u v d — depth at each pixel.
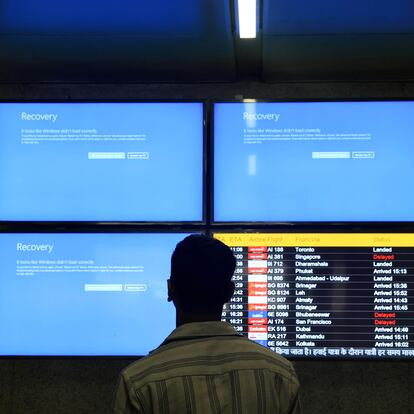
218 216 2.91
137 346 2.87
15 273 2.91
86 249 2.92
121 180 2.94
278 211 2.90
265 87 3.22
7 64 3.03
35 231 2.92
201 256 1.34
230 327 1.34
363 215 2.88
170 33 2.66
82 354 2.86
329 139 2.93
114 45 2.80
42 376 3.09
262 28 2.60
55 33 2.67
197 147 2.96
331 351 2.80
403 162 2.91
